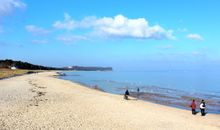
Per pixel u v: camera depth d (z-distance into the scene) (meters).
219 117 30.66
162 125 22.31
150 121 23.53
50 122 19.92
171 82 111.44
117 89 69.88
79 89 55.41
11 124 18.28
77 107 27.70
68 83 75.56
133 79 134.00
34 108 25.34
